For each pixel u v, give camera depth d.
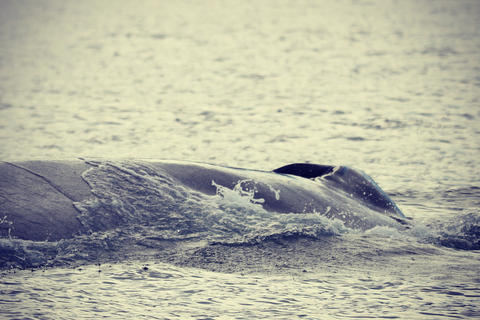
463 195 45.69
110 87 125.56
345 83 127.44
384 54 183.62
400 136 72.12
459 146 65.69
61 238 24.77
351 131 75.88
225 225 27.88
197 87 126.12
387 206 37.53
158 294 20.44
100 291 20.48
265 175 34.66
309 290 21.42
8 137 68.19
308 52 199.12
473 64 151.62
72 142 66.44
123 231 26.12
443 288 21.98
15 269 22.47
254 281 22.28
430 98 103.19
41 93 113.69
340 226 30.81
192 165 32.28
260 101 105.38
